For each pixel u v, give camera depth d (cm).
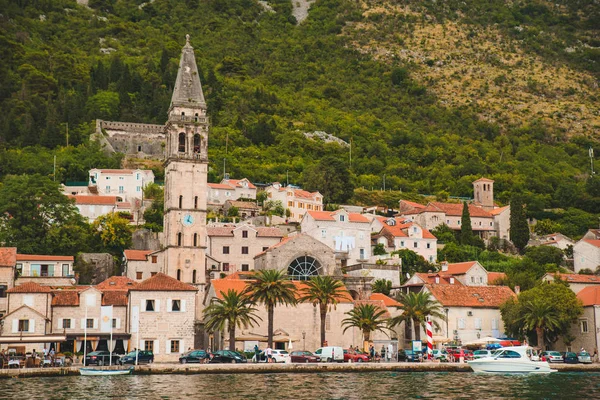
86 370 11219
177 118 16262
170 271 15588
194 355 12494
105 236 19475
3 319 12975
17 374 10856
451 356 13150
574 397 8694
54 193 18650
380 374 11512
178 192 15938
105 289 14512
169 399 8288
